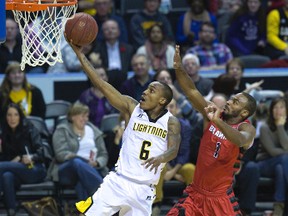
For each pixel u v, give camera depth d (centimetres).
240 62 1920
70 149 1714
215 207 1300
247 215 1730
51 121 1923
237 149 1291
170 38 2175
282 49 2164
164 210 1769
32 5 1253
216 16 2300
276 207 1733
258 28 2188
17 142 1708
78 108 1712
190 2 2216
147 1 2172
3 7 1151
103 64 2027
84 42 1238
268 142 1750
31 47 1272
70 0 1289
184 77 1276
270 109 1755
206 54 2081
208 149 1299
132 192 1272
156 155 1274
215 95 1697
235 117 1293
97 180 1669
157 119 1279
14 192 1681
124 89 1869
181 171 1722
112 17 2169
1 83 1848
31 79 1958
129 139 1282
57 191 1712
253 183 1714
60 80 1961
